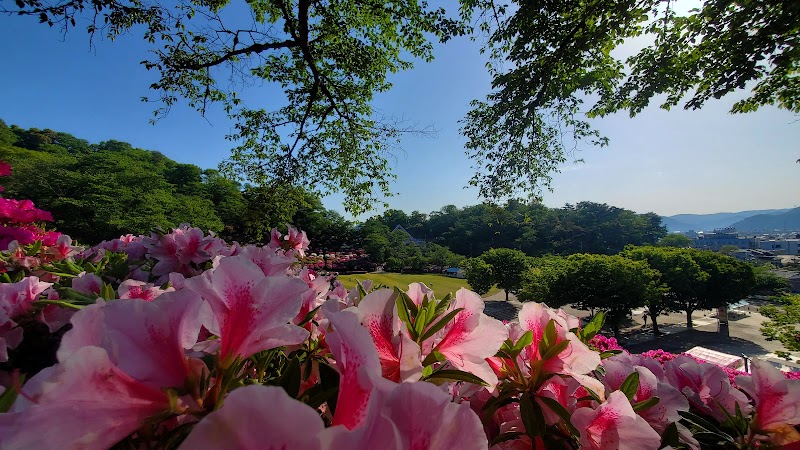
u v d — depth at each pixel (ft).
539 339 3.74
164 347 2.26
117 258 8.34
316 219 140.56
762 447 3.74
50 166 107.55
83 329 2.12
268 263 4.48
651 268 112.88
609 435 3.14
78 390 1.84
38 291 5.32
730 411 4.58
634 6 26.94
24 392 1.82
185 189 145.79
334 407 2.59
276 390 1.31
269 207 38.27
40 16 18.26
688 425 4.37
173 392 2.05
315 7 31.17
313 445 1.30
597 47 31.04
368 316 2.92
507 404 3.83
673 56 30.14
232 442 1.27
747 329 115.65
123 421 1.94
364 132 37.81
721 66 29.58
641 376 4.11
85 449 1.78
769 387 3.87
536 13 28.53
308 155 37.50
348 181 39.27
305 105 39.04
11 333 4.84
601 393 3.41
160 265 8.14
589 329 4.65
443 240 304.71
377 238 180.96
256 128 37.65
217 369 2.37
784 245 526.16
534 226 276.21
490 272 140.36
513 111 34.35
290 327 2.59
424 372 3.15
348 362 1.97
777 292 149.28
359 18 35.01
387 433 1.46
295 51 35.01
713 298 111.86
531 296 107.96
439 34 31.04
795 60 27.73
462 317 3.47
